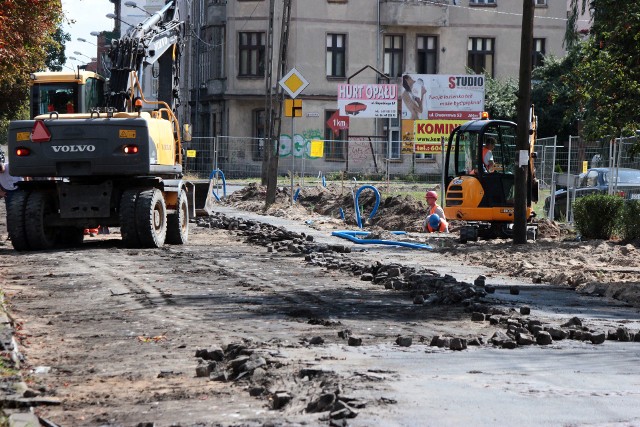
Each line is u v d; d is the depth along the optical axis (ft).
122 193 138.21
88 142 132.57
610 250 128.88
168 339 64.34
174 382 50.65
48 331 68.08
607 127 143.02
